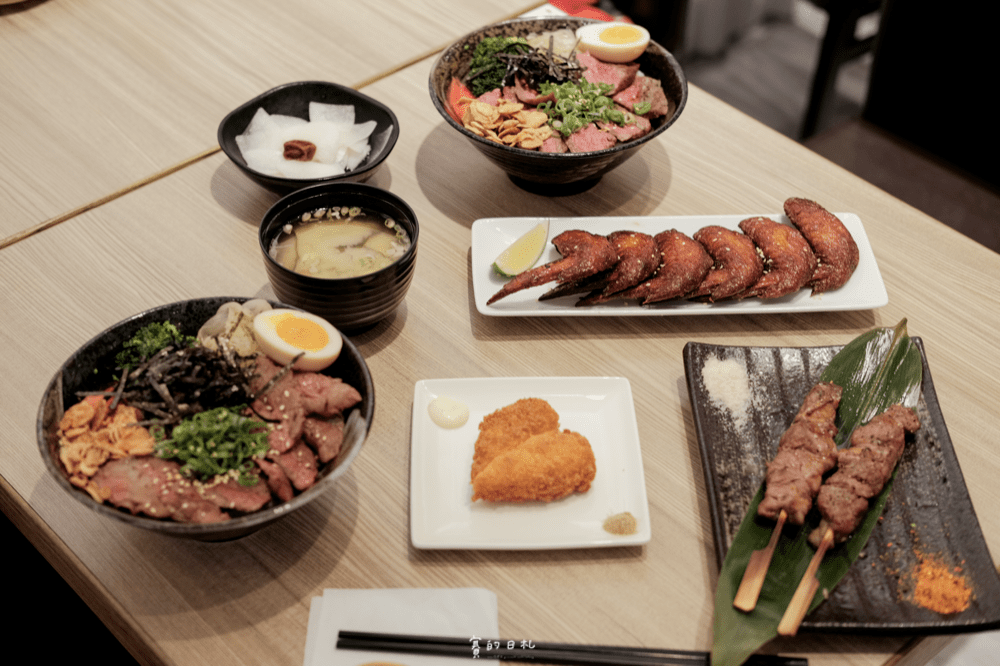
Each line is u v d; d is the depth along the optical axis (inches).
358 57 36.0
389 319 26.3
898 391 23.3
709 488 21.7
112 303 26.1
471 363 25.3
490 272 27.2
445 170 31.3
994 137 42.8
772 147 33.2
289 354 21.2
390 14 38.6
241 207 29.5
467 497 21.9
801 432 22.1
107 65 34.8
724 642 19.1
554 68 30.5
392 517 21.9
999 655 27.2
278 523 21.7
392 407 24.1
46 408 19.5
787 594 19.8
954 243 29.7
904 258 29.1
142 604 20.3
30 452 22.6
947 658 27.2
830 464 21.6
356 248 25.5
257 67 35.2
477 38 31.5
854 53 52.4
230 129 29.5
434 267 27.9
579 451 21.6
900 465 22.2
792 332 26.5
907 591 20.0
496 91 30.5
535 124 29.0
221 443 19.7
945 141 44.7
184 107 33.1
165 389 20.0
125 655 29.9
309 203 26.0
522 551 21.3
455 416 23.3
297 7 38.7
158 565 20.9
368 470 22.8
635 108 30.1
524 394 23.8
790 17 71.3
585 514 21.6
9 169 30.1
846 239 27.3
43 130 31.7
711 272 26.5
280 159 29.0
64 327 25.4
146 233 28.3
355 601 20.3
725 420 23.0
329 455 20.6
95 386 21.1
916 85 44.5
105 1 38.3
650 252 26.2
